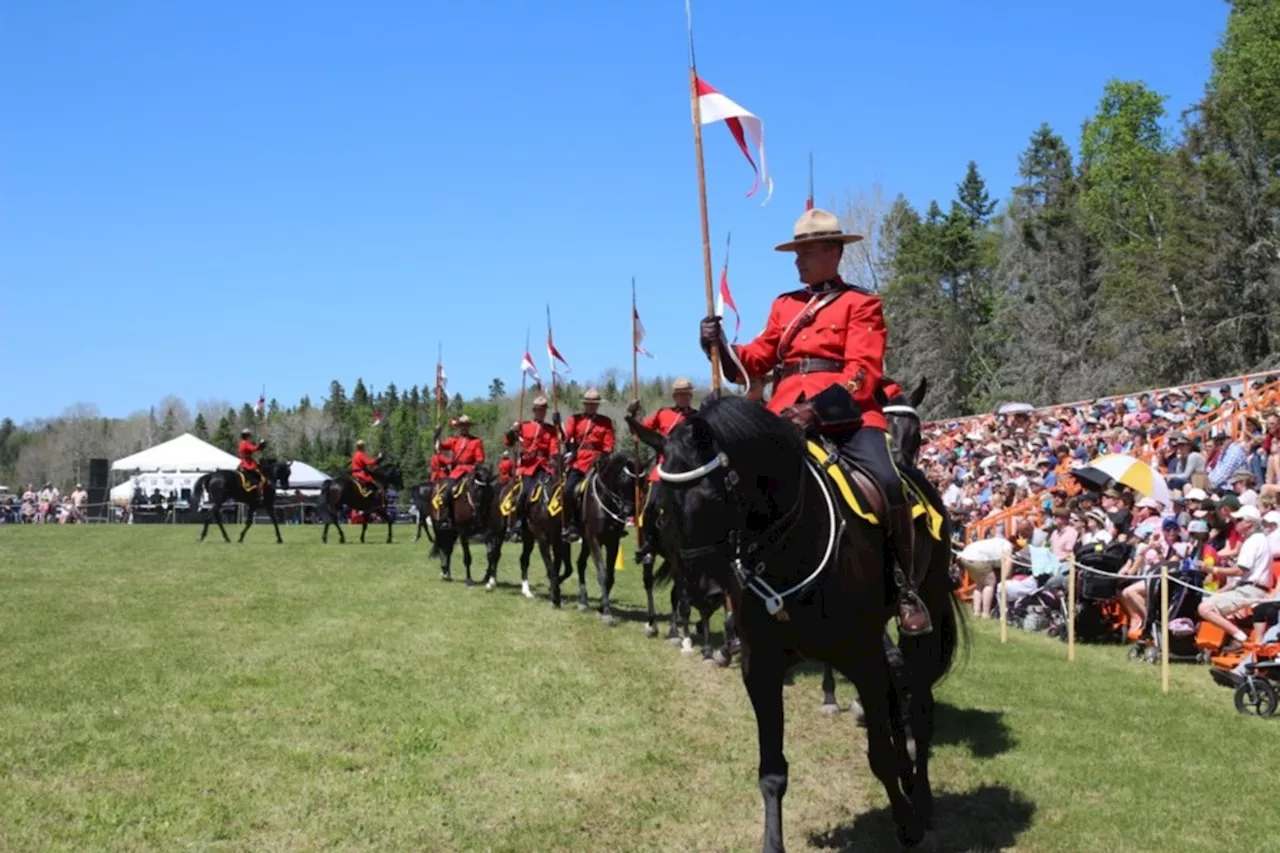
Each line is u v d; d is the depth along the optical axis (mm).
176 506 49219
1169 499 15633
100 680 10547
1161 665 12523
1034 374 50062
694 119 7188
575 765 8117
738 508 5543
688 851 6547
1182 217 38406
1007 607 16578
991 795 7594
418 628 14117
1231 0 46125
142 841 6445
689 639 13148
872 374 6566
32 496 57469
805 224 6840
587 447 16391
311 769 7855
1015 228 62062
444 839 6594
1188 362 38250
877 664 6117
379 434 91312
